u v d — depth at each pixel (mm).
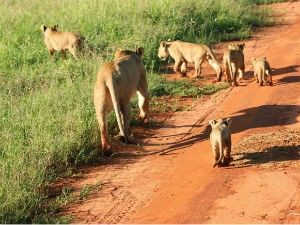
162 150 13328
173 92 17562
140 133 14469
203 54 18781
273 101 15766
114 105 13023
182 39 23250
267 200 10188
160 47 19922
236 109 15633
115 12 24781
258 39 24328
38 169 11750
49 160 12195
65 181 11930
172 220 9906
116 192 11305
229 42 24062
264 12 29016
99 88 13070
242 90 17359
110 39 22109
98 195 11234
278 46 22734
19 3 27281
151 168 12336
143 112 14891
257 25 26844
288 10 30203
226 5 27078
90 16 24109
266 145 12594
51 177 11938
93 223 10164
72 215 10500
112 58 19688
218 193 10641
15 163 11750
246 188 10695
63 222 10172
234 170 11516
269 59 20750
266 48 22609
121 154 13180
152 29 22766
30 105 15062
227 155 11711
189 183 11289
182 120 15312
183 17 24781
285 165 11492
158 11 24891
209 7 26547
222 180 11117
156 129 14773
